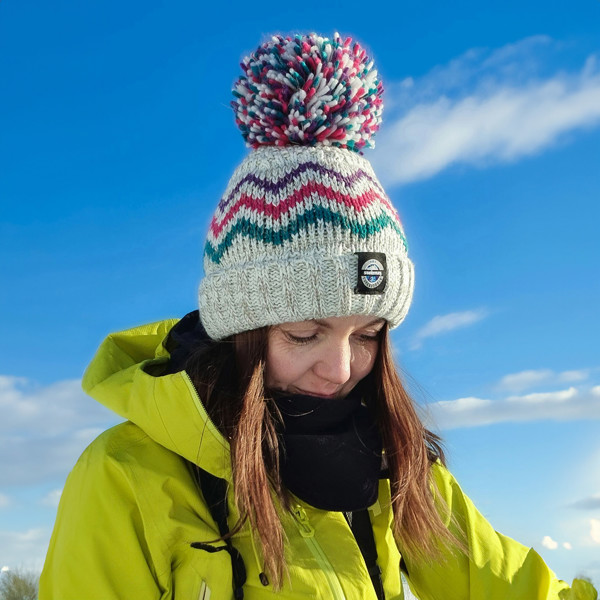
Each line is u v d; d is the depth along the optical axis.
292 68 1.77
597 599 1.93
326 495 1.71
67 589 1.55
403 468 1.86
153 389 1.65
